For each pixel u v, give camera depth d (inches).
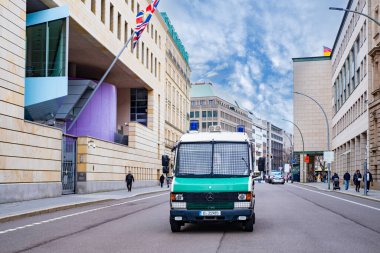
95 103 2076.8
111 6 1803.6
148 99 2498.8
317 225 597.9
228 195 524.1
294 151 3826.3
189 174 554.9
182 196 530.0
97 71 2063.2
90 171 1480.1
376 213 783.1
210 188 525.3
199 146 571.5
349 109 2615.7
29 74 1226.6
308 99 3811.5
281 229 557.0
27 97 1215.6
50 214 786.8
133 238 490.0
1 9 953.5
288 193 1579.7
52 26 1237.7
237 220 522.9
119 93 2519.7
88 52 1764.3
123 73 2122.3
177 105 3467.0
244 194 525.3
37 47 1232.8
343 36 2896.2
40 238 489.4
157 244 446.6
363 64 2128.4
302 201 1117.1
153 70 2504.9
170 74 3161.9
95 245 440.8
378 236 493.4
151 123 2492.6
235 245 435.8
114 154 1770.4
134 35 1526.8
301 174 3853.3
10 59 983.6
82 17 1451.8
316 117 3796.8
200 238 487.8
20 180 1021.8
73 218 713.0
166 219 693.9
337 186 1961.1
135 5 2135.8
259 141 7426.2
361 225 598.9
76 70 2048.5
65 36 1239.5
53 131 1190.9
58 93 1213.1
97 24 1601.9
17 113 1009.5
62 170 1327.5
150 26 2436.0
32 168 1077.1
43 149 1135.0
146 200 1201.4
